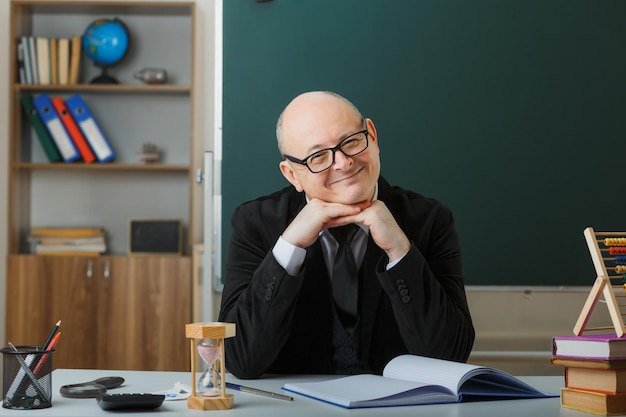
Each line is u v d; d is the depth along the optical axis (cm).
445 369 138
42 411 125
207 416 121
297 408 127
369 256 175
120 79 413
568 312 288
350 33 289
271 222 184
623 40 290
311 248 175
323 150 156
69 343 373
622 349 121
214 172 287
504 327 287
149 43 415
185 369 373
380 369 176
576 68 289
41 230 391
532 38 290
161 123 416
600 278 127
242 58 288
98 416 121
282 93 288
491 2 290
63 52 397
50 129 394
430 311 163
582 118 289
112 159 413
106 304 375
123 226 416
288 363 179
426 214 186
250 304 162
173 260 375
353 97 289
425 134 288
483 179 288
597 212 288
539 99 289
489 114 289
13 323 376
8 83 411
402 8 289
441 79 289
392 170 288
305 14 289
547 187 288
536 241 288
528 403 132
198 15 408
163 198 416
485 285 288
